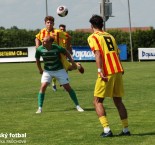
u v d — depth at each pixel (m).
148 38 84.31
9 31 91.31
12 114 21.20
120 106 16.00
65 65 21.66
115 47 15.82
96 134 16.33
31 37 91.00
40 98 21.58
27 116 20.56
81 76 45.00
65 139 15.66
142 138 15.52
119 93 15.84
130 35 80.62
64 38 23.55
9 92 31.03
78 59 78.19
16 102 25.61
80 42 88.12
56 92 30.48
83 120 19.27
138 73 47.31
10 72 53.66
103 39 15.62
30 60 81.00
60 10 27.03
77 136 16.09
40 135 16.39
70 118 19.83
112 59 15.59
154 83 35.56
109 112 21.27
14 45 91.19
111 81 15.58
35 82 39.12
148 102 24.69
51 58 21.31
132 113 20.86
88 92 30.23
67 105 24.05
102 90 15.60
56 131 17.05
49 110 22.34
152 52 80.75
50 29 23.27
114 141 15.16
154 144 14.68
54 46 21.20
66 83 21.81
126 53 80.31
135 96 27.39
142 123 18.27
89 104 24.34
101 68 15.48
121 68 15.74
